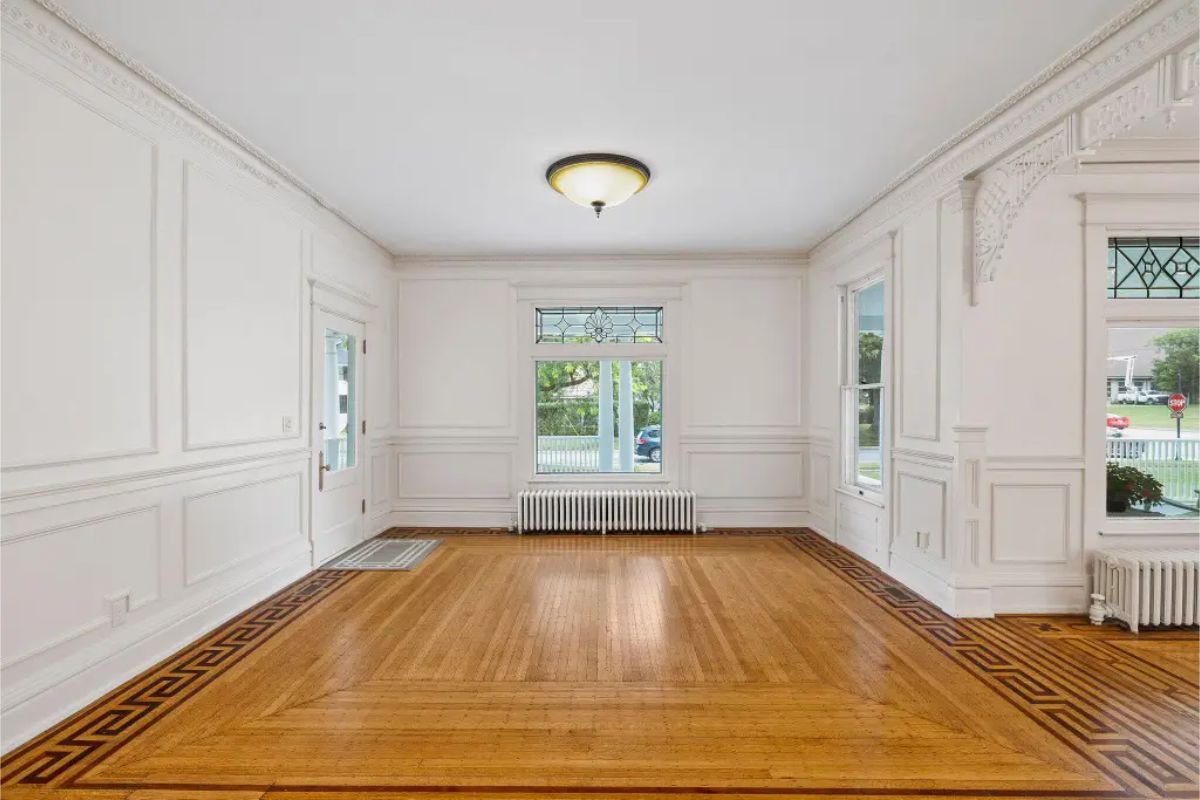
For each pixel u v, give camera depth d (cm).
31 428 221
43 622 226
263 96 288
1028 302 349
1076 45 248
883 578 423
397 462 593
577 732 225
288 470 405
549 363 603
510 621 338
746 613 351
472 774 200
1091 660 288
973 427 346
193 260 308
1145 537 351
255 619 338
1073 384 351
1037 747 215
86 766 202
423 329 593
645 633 320
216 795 189
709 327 591
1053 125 282
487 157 360
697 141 339
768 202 441
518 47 249
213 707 241
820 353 562
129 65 256
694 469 593
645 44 247
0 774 197
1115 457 358
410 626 329
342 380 492
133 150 269
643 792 192
